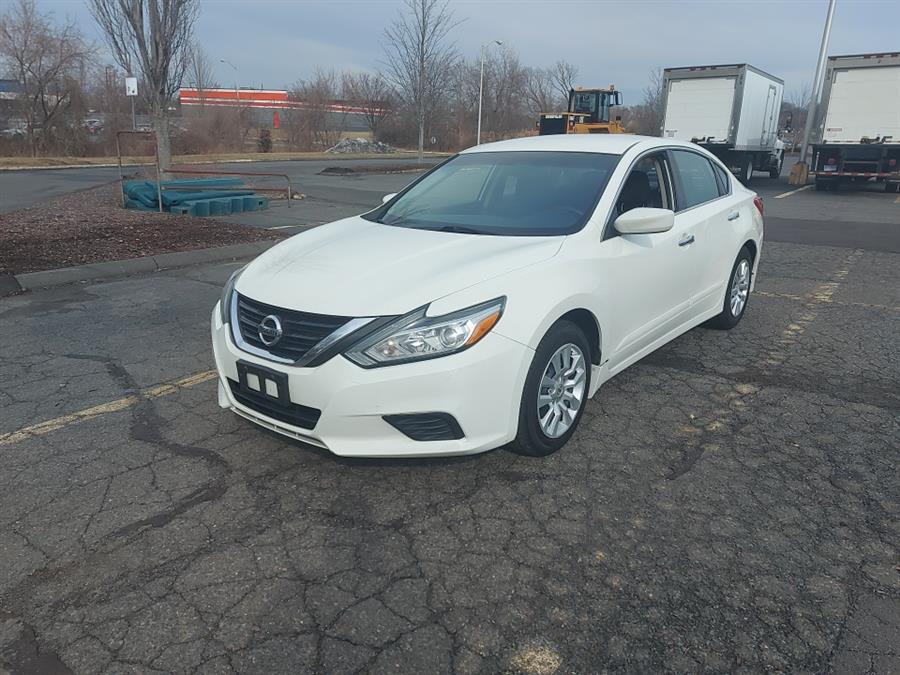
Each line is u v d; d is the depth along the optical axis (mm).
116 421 4020
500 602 2578
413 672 2252
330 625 2453
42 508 3139
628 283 4023
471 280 3232
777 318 6398
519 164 4613
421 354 3027
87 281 7410
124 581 2668
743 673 2262
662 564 2801
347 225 4453
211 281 7465
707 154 5566
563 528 3037
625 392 4551
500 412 3205
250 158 35031
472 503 3225
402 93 31438
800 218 13805
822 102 19656
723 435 3949
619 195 4184
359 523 3062
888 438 3932
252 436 3852
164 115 18109
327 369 3037
